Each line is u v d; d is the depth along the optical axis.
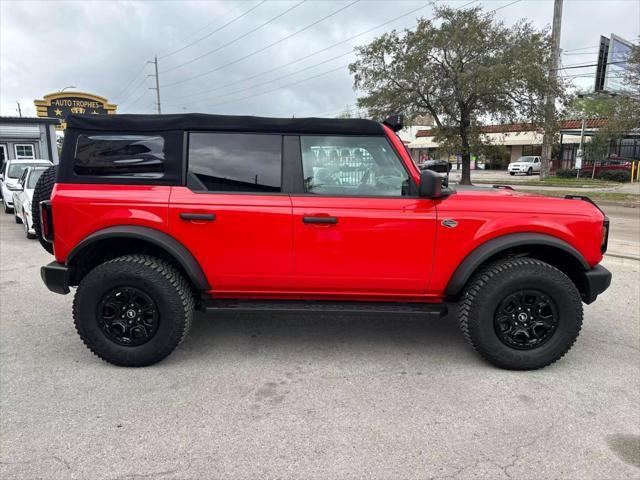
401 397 3.22
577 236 3.56
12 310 5.03
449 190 3.69
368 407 3.09
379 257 3.56
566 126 40.81
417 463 2.52
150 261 3.58
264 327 4.55
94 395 3.23
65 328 4.50
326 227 3.52
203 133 3.61
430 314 3.64
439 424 2.89
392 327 4.57
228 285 3.67
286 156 3.62
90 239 3.51
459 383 3.42
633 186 26.45
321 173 3.63
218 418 2.95
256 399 3.19
